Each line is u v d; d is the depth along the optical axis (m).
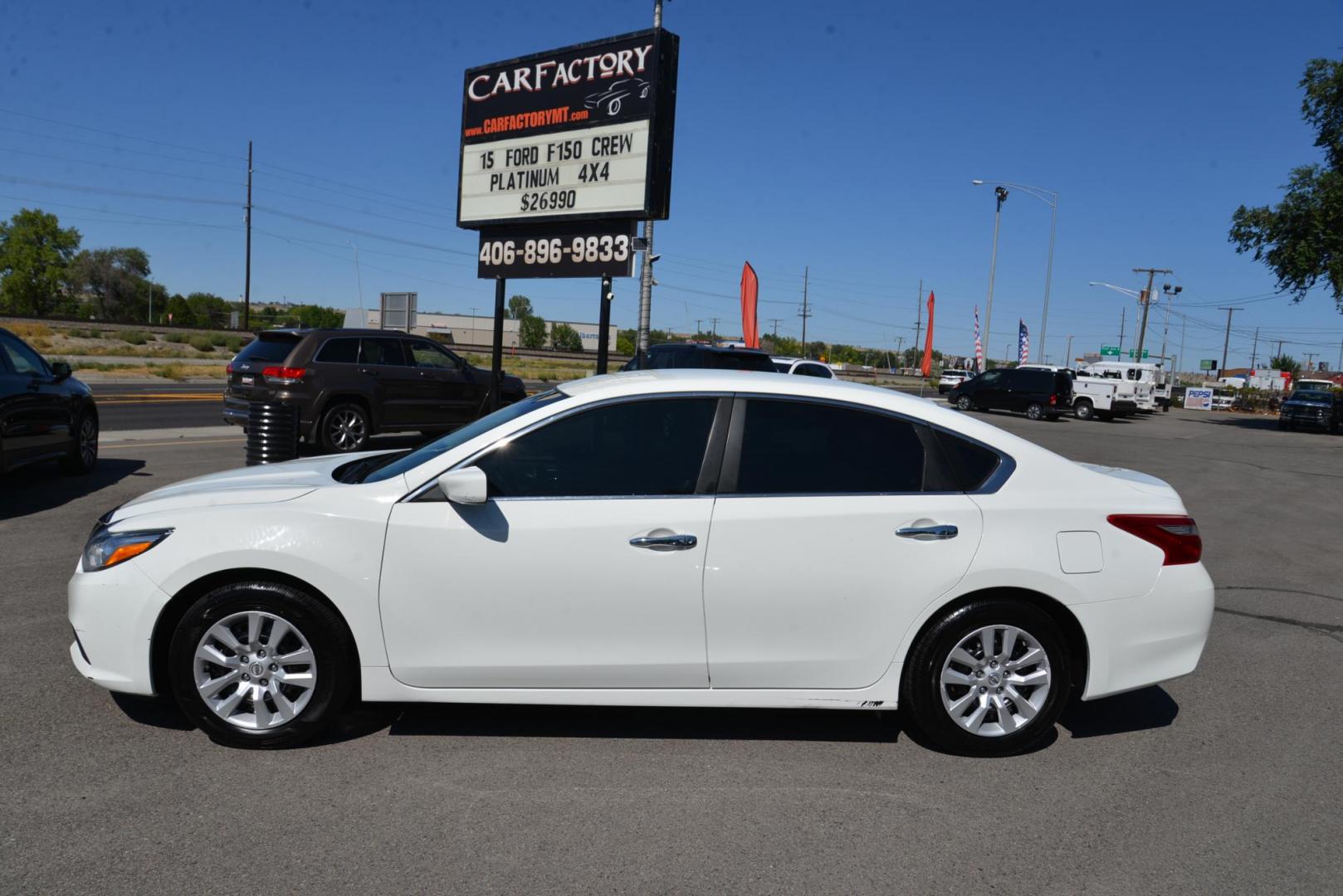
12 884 2.79
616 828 3.26
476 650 3.75
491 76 12.44
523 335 106.00
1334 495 13.93
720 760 3.87
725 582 3.74
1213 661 5.49
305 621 3.73
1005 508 3.87
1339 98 33.66
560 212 11.83
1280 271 34.72
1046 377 33.09
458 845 3.11
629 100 11.15
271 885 2.83
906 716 4.42
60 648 4.88
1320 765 4.00
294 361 12.09
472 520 3.72
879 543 3.79
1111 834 3.34
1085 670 3.97
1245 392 59.25
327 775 3.60
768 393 3.95
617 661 3.77
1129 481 4.20
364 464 4.59
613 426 3.88
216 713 3.74
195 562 3.66
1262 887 3.02
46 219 102.38
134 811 3.26
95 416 10.39
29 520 7.89
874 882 2.97
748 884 2.93
